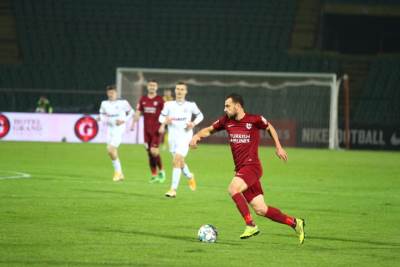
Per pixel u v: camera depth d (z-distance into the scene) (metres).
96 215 37.78
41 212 38.25
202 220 37.12
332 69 144.25
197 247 29.08
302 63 145.25
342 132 123.94
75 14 153.12
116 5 154.50
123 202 43.75
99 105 130.88
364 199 49.72
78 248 28.05
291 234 33.75
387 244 31.14
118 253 27.20
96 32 150.38
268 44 149.50
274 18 153.50
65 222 34.97
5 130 116.44
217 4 155.12
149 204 43.25
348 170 76.25
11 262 25.05
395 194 53.59
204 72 122.56
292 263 26.23
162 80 125.50
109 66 140.62
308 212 42.06
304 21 154.00
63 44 148.12
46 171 64.81
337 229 35.50
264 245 30.25
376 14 150.12
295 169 76.25
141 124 119.19
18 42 149.38
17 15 152.50
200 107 126.94
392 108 133.88
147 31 151.12
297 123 123.38
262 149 116.00
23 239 29.77
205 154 97.75
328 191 54.91
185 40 149.38
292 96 125.81
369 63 145.88
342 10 150.50
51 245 28.55
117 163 58.22
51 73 139.25
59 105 134.88
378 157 99.81
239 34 151.00
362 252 29.00
